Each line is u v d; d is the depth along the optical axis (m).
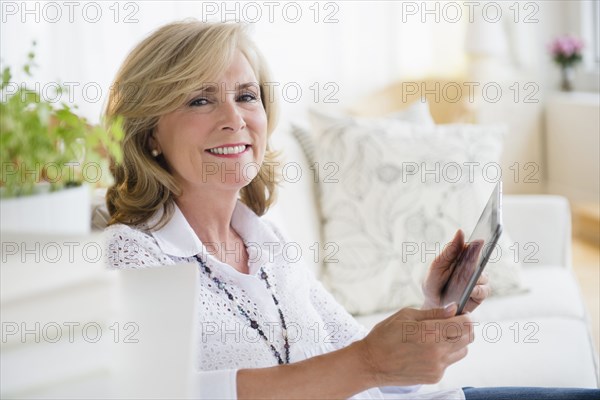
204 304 1.29
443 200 2.28
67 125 0.88
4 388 0.74
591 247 4.56
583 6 5.25
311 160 2.43
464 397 1.44
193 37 1.38
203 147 1.38
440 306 1.42
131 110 1.36
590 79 5.20
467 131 2.43
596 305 3.56
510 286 2.21
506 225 2.49
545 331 1.97
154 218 1.38
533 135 5.27
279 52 4.93
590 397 1.44
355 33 5.11
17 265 0.88
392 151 2.32
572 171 4.98
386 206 2.27
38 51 4.18
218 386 1.07
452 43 5.30
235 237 1.51
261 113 1.47
